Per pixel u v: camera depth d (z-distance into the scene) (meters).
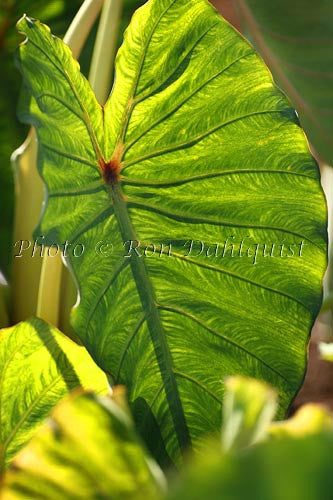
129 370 1.24
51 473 0.91
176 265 1.27
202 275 1.27
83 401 0.91
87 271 1.21
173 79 1.23
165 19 1.20
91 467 0.91
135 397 1.24
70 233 1.19
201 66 1.22
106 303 1.23
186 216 1.27
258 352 1.27
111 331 1.23
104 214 1.24
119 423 0.91
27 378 1.22
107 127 1.24
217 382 1.26
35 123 1.16
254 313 1.27
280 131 1.23
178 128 1.25
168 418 1.25
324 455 0.60
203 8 1.20
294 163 1.24
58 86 1.20
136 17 1.19
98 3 1.43
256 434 0.84
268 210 1.25
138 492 0.90
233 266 1.27
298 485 0.59
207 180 1.26
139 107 1.23
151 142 1.25
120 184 1.26
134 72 1.22
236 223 1.26
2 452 1.21
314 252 1.25
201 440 1.25
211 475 0.59
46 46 1.19
